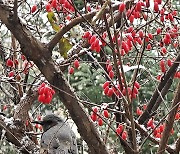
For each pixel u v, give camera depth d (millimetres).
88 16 4270
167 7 6289
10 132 4832
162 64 6227
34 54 4262
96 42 4680
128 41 5242
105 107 5039
